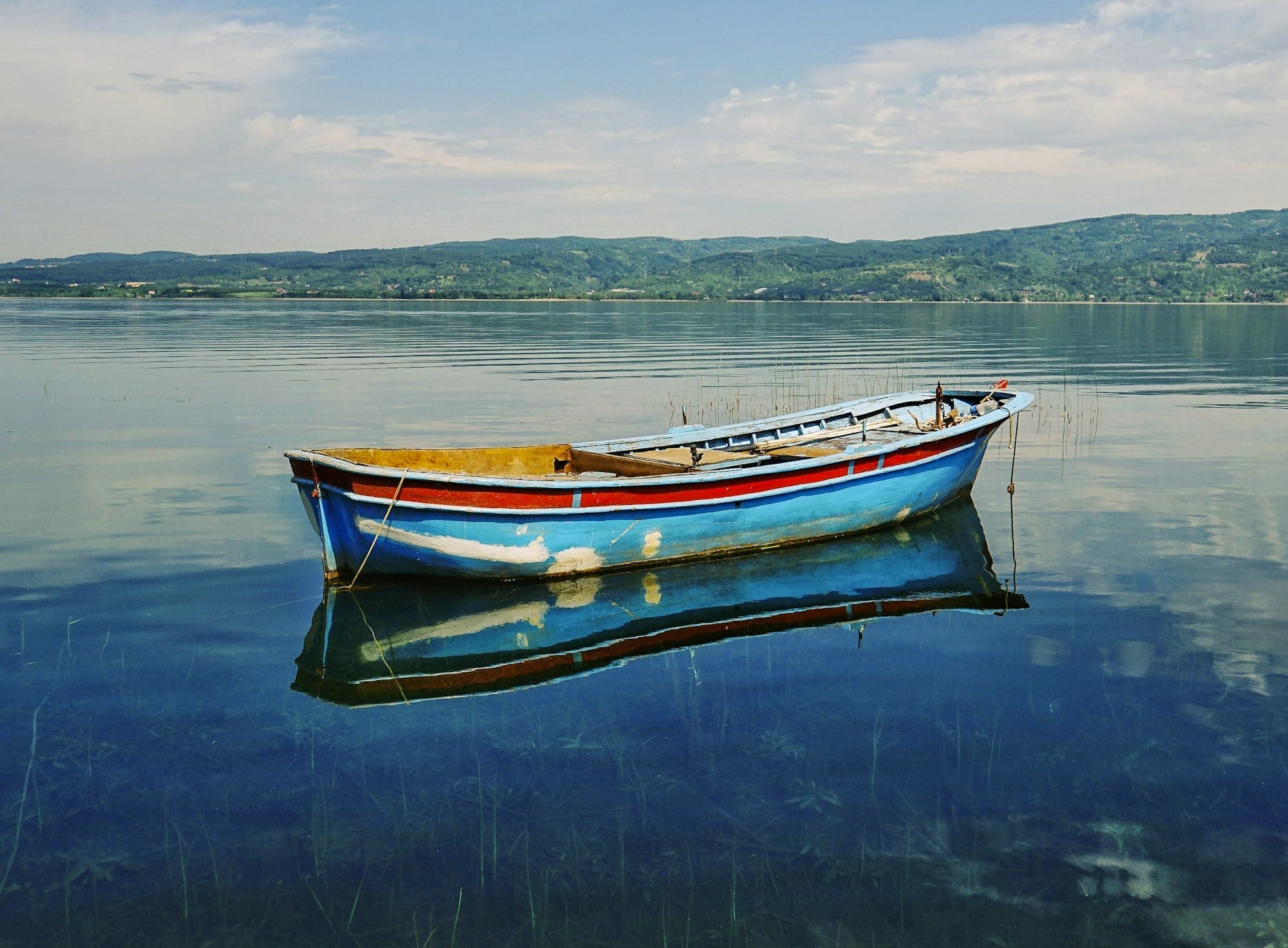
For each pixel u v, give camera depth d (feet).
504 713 27.53
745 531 43.88
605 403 94.63
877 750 25.04
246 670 30.81
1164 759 24.52
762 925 18.60
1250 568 41.01
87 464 63.57
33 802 22.76
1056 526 48.34
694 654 32.17
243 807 22.57
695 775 23.86
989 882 19.83
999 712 27.25
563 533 39.75
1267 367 129.70
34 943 18.19
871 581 40.29
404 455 43.98
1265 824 21.72
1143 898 19.33
